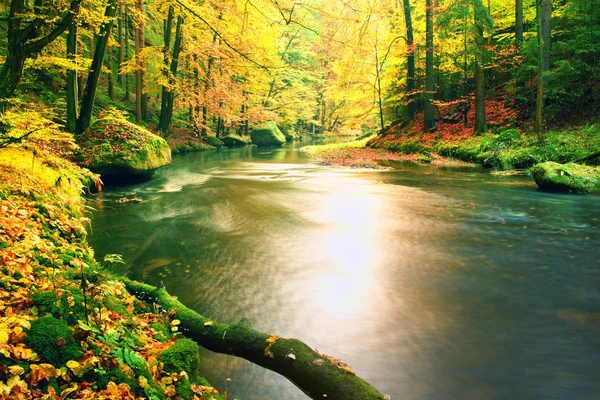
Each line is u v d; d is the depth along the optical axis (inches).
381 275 237.3
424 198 477.4
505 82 1011.9
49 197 259.6
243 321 134.3
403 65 1198.3
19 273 125.3
